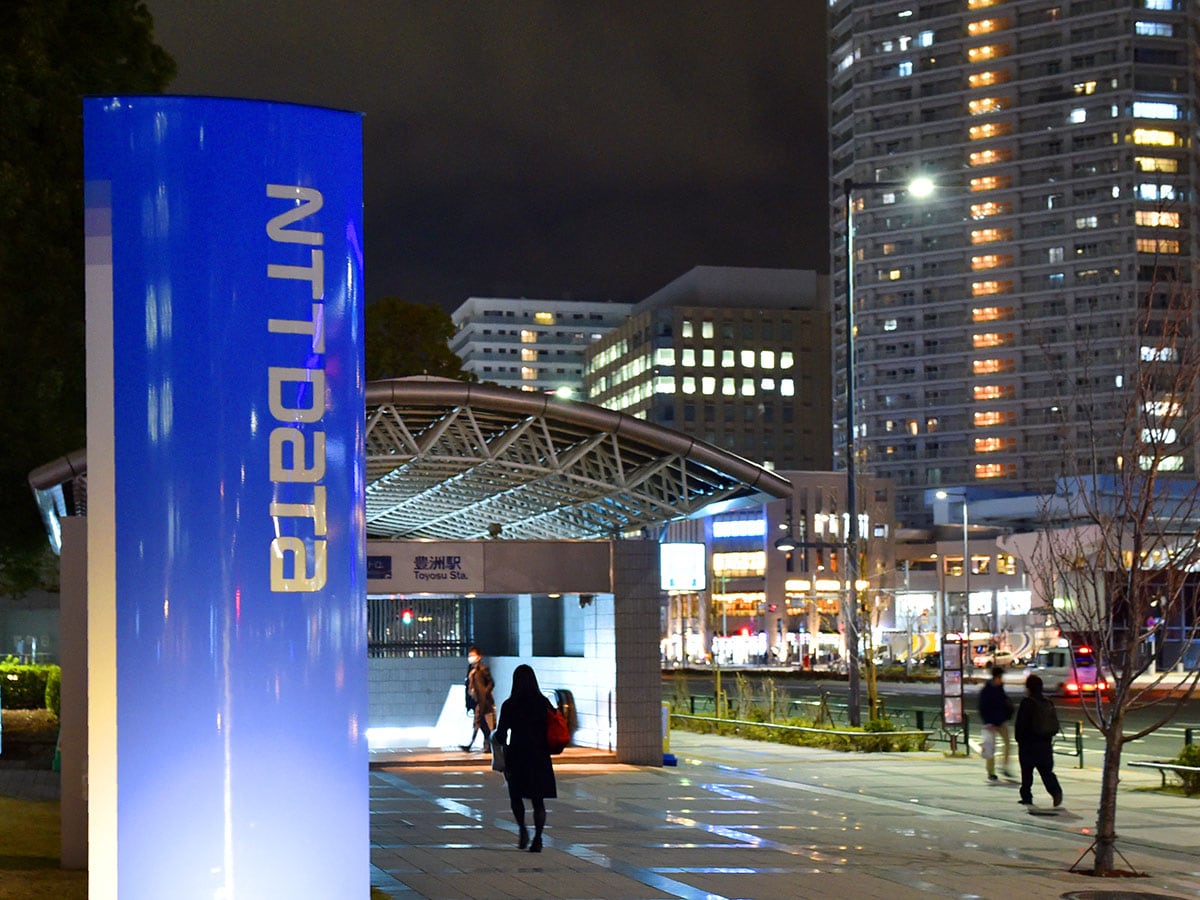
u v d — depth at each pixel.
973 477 150.88
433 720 29.70
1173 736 32.47
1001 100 153.50
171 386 7.14
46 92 22.06
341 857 7.34
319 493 7.32
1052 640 74.06
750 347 173.62
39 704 34.62
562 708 25.31
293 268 7.32
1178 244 145.75
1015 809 18.52
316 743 7.28
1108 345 140.50
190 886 7.08
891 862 13.67
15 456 22.80
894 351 156.62
